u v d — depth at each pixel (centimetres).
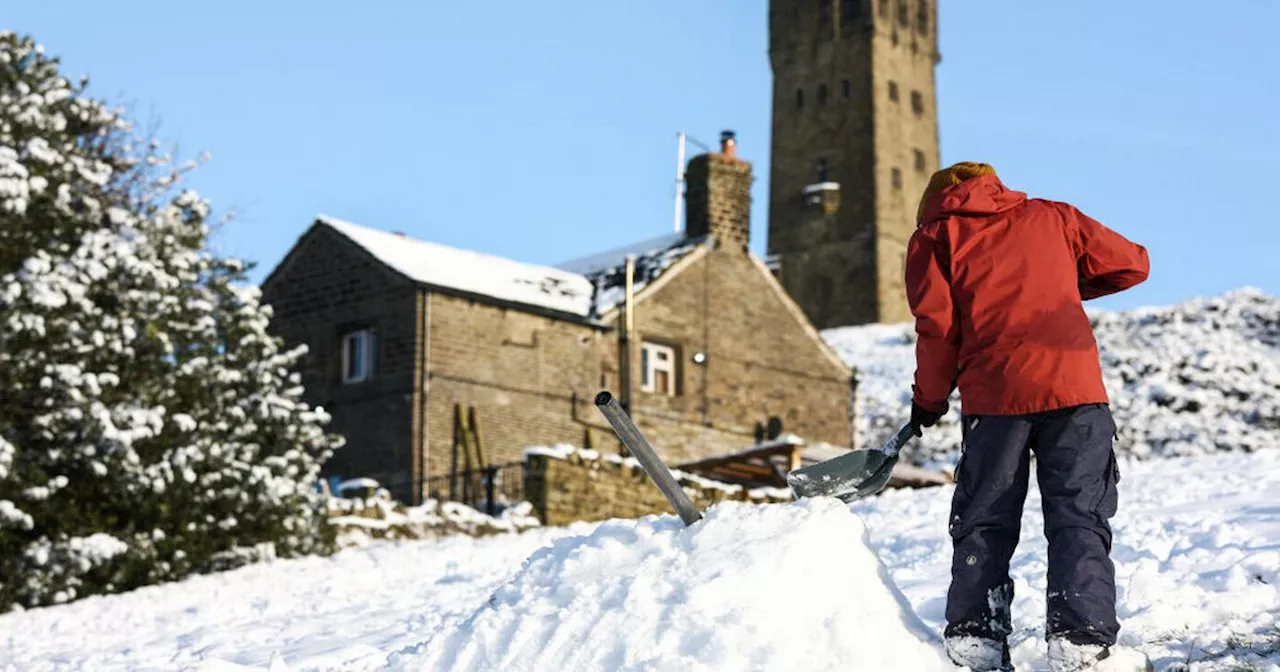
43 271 1873
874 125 8312
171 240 2089
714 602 509
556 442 3662
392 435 3497
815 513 532
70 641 1226
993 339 511
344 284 3647
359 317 3603
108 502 1947
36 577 1822
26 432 1875
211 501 2027
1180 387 4603
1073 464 500
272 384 2170
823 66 8500
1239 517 986
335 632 981
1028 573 804
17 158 1989
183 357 2059
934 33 8744
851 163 8350
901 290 8269
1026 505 1224
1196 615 611
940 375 521
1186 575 729
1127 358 4819
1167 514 1081
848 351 6116
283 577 1659
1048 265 513
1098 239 523
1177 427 4466
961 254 520
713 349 4041
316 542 2128
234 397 2102
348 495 2406
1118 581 735
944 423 4656
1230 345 4859
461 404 3525
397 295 3544
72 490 1912
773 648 490
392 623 983
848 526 531
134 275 1970
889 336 6331
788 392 4203
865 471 539
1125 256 524
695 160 4175
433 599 1140
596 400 558
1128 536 949
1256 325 5134
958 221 524
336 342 3650
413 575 1451
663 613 513
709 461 3156
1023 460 509
